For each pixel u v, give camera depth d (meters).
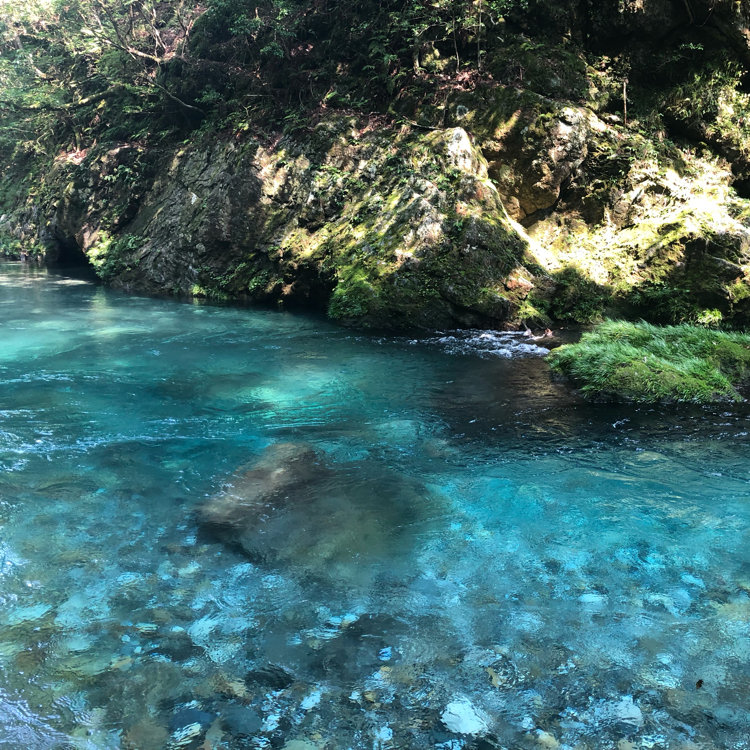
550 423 5.86
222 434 5.50
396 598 3.17
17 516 3.94
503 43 11.92
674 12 11.41
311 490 4.41
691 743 2.31
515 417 6.02
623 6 11.50
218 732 2.35
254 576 3.35
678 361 7.02
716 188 11.12
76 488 4.37
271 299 12.01
